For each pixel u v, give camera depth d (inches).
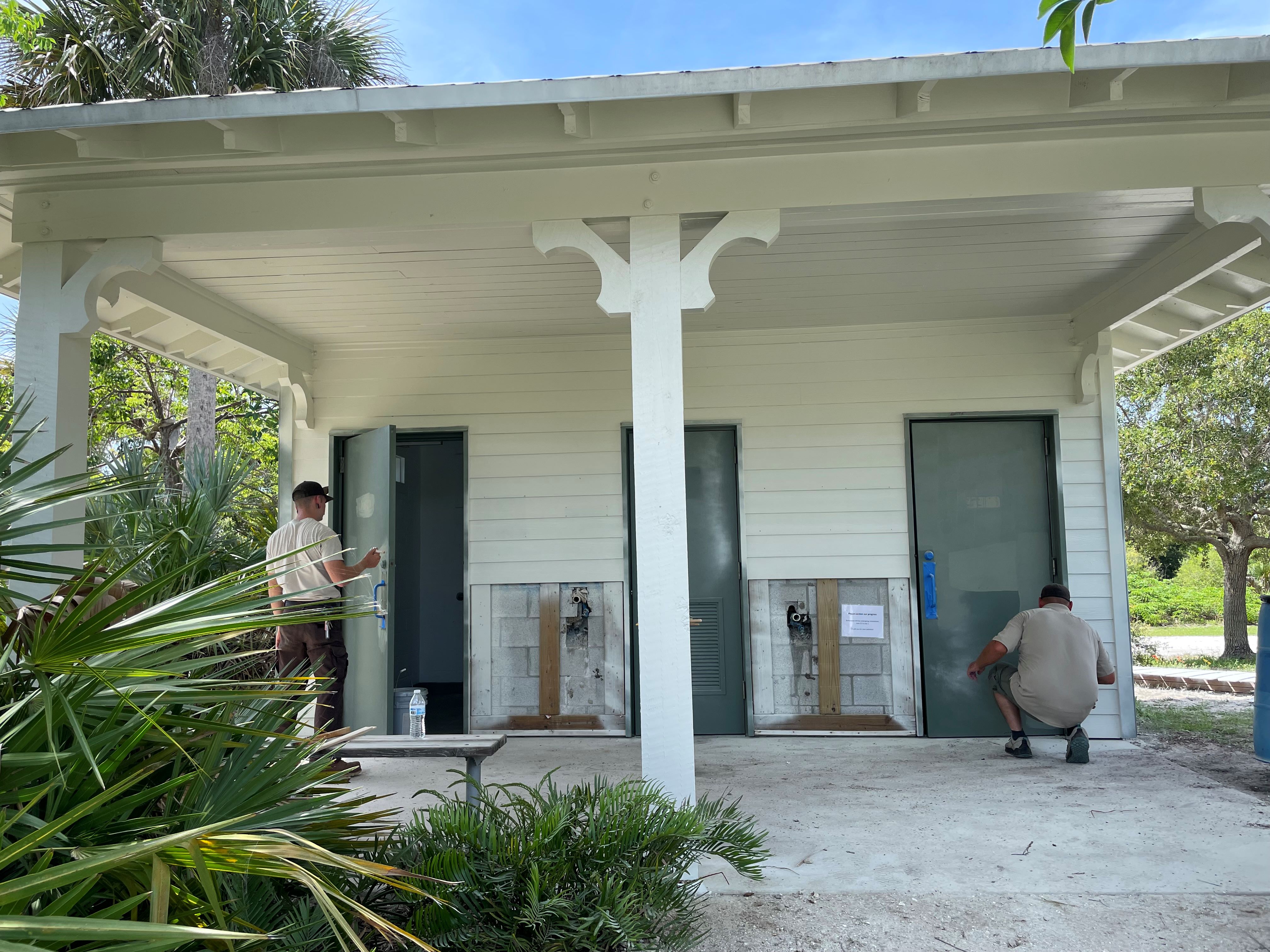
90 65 376.5
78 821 77.9
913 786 204.7
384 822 114.7
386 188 157.6
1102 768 222.2
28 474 91.0
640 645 145.6
